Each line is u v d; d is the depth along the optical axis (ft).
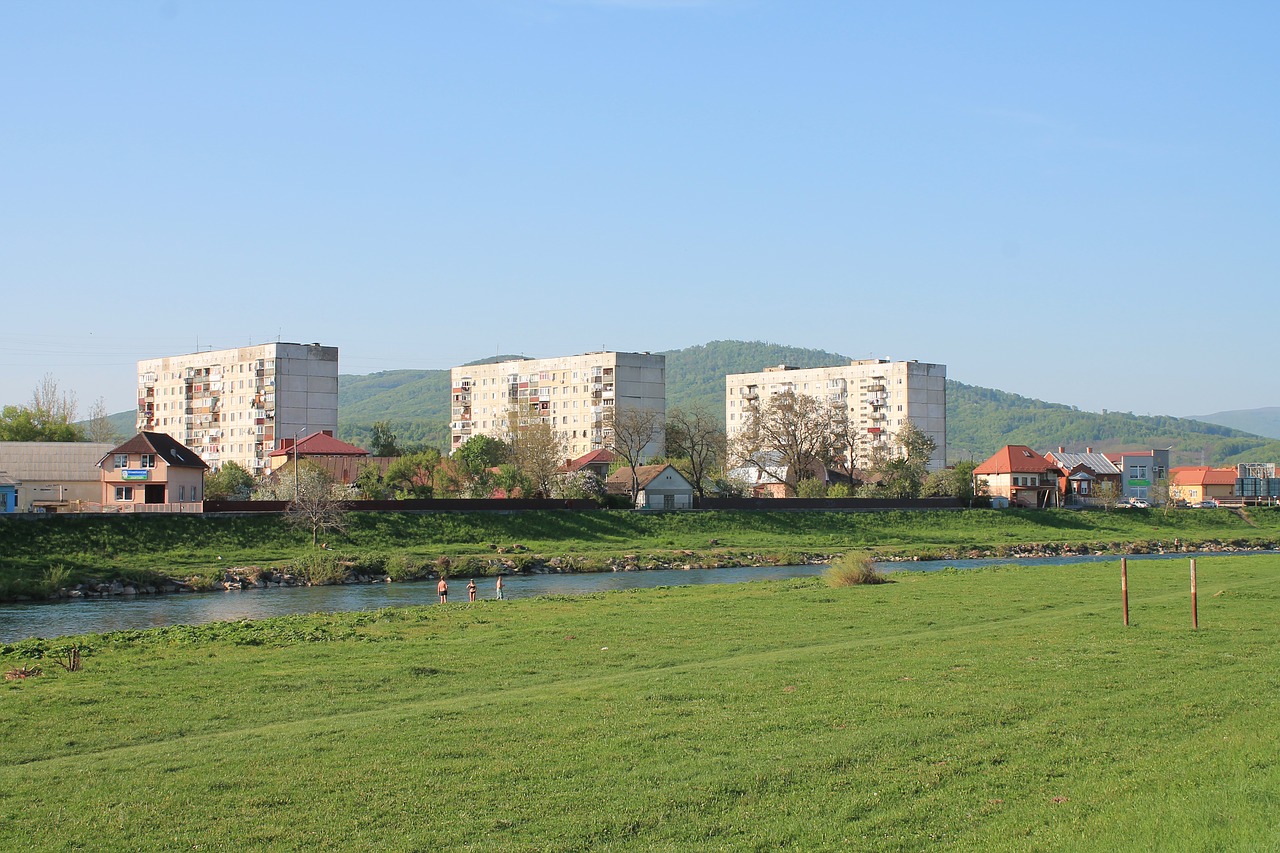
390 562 316.19
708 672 124.16
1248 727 91.30
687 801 76.18
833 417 618.85
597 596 228.63
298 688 120.78
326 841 70.13
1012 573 268.41
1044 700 104.37
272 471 530.27
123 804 77.97
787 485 569.23
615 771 83.41
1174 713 98.07
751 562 372.58
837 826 70.64
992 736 91.09
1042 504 586.04
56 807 77.46
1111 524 525.34
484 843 69.21
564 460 615.57
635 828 71.36
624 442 558.15
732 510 462.60
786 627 166.81
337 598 264.31
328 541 356.59
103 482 388.98
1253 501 635.66
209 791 80.59
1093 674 117.50
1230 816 66.85
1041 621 165.89
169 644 159.94
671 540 417.08
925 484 587.68
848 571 244.63
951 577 259.80
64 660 143.43
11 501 375.25
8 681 128.26
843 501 499.51
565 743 91.76
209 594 274.98
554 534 402.52
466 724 99.25
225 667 136.05
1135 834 65.51
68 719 106.22
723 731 94.63
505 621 181.47
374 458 566.36
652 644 151.33
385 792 79.51
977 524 499.51
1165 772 78.48
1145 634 147.23
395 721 101.14
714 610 192.03
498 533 392.68
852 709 102.22
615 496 461.37
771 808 74.54
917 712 100.27
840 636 155.84
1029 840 66.18
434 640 158.51
